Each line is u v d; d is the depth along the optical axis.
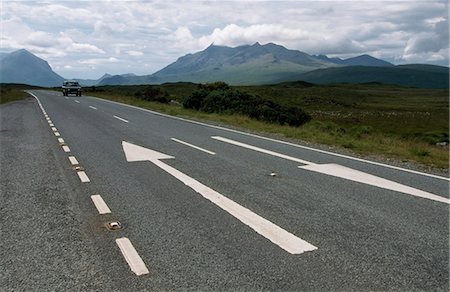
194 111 25.30
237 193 6.39
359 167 8.77
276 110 23.64
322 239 4.50
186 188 6.69
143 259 3.99
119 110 25.83
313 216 5.29
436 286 3.46
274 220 5.12
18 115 21.00
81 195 6.26
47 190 6.55
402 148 11.99
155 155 9.79
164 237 4.55
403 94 150.38
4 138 12.56
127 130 15.05
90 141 12.05
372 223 5.04
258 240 4.47
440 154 11.02
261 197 6.18
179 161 9.06
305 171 8.19
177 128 16.05
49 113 22.53
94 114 22.30
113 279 3.58
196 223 5.00
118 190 6.55
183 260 3.96
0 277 3.64
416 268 3.80
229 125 17.67
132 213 5.39
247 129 16.30
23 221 5.09
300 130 15.88
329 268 3.79
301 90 134.50
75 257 4.04
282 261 3.94
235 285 3.47
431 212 5.52
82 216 5.28
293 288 3.42
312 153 10.58
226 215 5.32
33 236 4.59
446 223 5.07
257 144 12.04
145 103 32.88
